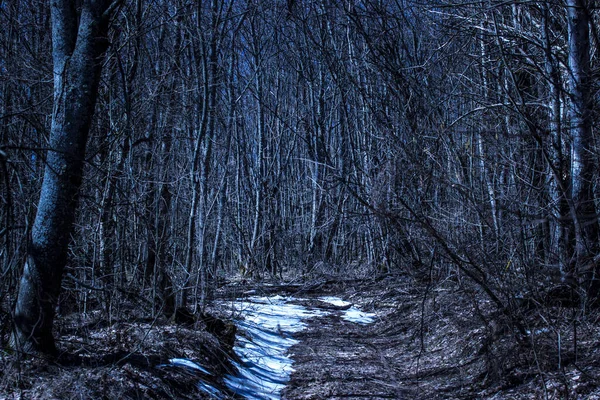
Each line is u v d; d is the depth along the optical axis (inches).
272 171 1167.6
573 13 322.0
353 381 344.2
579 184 302.8
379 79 572.7
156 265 360.2
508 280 295.6
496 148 331.6
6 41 410.0
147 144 417.4
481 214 296.0
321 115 1013.2
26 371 221.6
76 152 247.9
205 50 444.1
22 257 281.1
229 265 1086.4
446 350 377.1
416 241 363.6
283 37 1073.5
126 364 257.4
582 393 247.9
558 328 278.1
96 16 253.8
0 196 217.9
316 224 884.0
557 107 313.6
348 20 607.2
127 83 402.3
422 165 315.0
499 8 411.2
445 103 411.8
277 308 609.6
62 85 249.8
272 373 360.8
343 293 732.7
